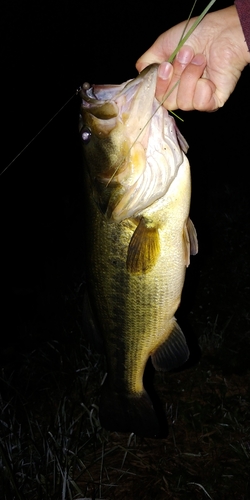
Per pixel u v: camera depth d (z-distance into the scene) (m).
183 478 0.73
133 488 0.72
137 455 0.77
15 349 0.99
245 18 0.43
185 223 0.46
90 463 0.76
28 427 0.80
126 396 0.55
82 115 0.45
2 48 2.07
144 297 0.48
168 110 0.45
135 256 0.46
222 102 0.46
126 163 0.44
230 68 0.45
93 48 2.27
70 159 1.65
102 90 0.45
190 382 0.90
